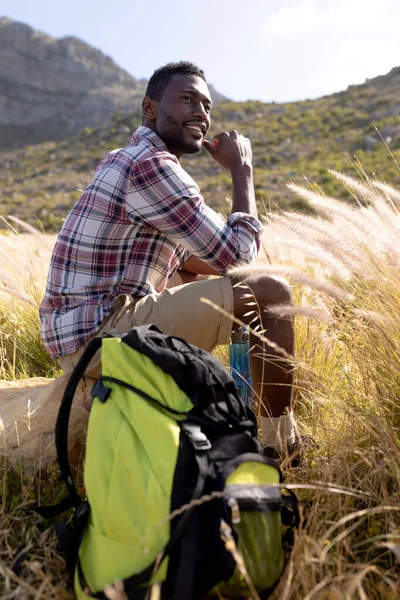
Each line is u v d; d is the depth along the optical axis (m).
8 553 1.94
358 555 1.93
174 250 2.60
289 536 1.93
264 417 2.32
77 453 2.41
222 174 33.16
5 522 2.05
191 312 2.34
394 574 1.72
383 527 1.95
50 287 2.49
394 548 1.64
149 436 1.74
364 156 29.39
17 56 158.25
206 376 1.84
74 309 2.42
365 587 1.75
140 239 2.47
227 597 1.64
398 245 2.57
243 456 1.72
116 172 2.38
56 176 44.00
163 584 1.58
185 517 1.57
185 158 36.62
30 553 1.93
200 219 2.38
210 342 2.42
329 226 2.81
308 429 2.59
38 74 157.25
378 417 2.28
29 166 48.00
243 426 1.86
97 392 1.93
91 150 48.69
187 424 1.75
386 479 2.05
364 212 2.89
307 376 2.84
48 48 161.88
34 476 2.20
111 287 2.43
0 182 44.38
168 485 1.64
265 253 3.36
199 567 1.60
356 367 2.81
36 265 4.78
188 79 2.62
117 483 1.73
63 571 1.89
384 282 2.75
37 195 38.50
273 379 2.29
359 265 2.72
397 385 2.44
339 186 19.97
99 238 2.40
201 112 2.65
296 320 3.23
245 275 2.40
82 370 2.06
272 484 1.66
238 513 1.59
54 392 2.55
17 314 4.16
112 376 1.92
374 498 2.02
